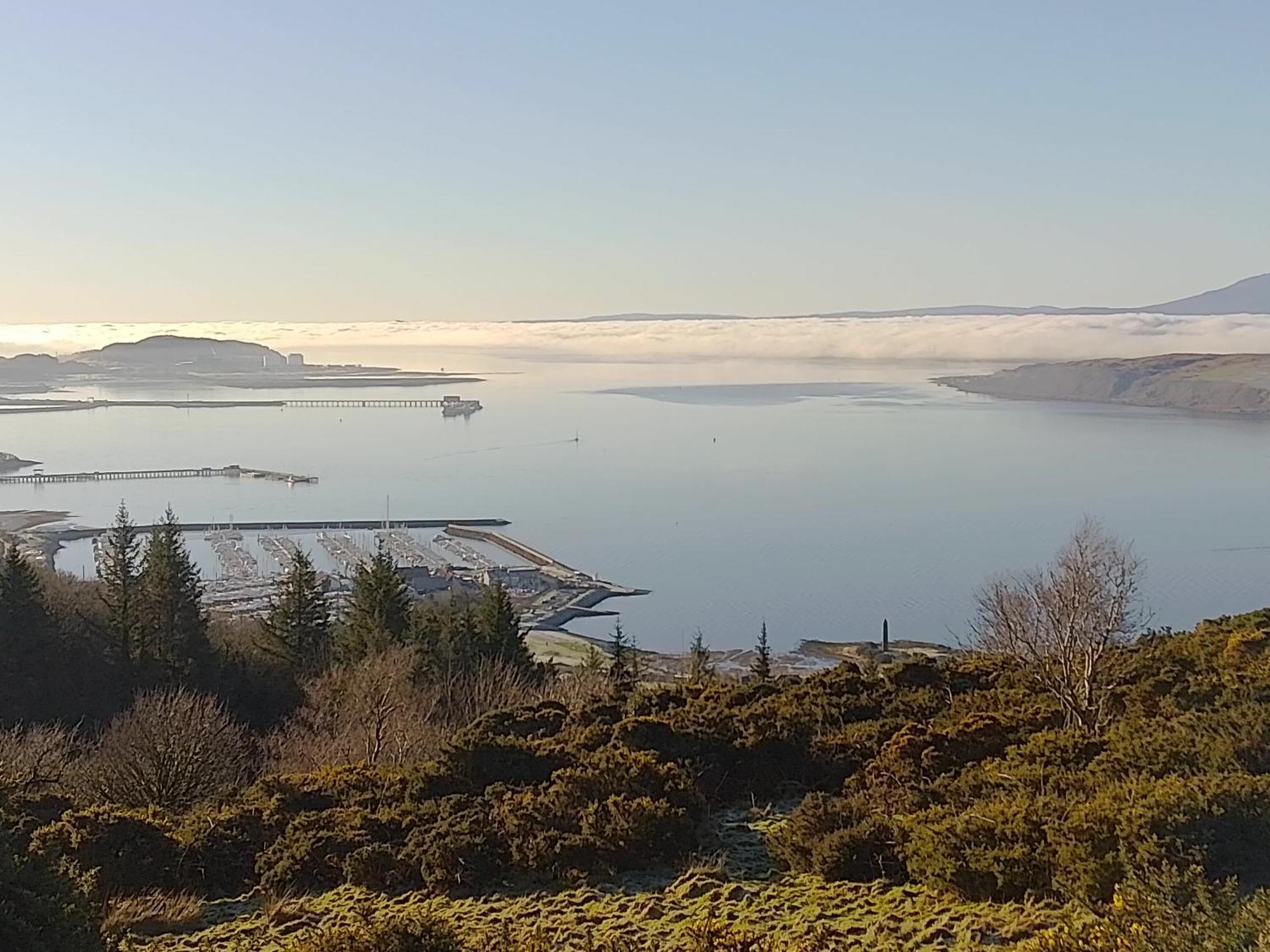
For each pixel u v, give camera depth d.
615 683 26.19
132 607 36.56
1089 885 8.57
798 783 14.92
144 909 10.97
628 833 11.43
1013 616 18.00
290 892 11.44
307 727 26.11
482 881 11.32
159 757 18.48
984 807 10.41
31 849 7.88
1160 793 9.29
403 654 30.77
